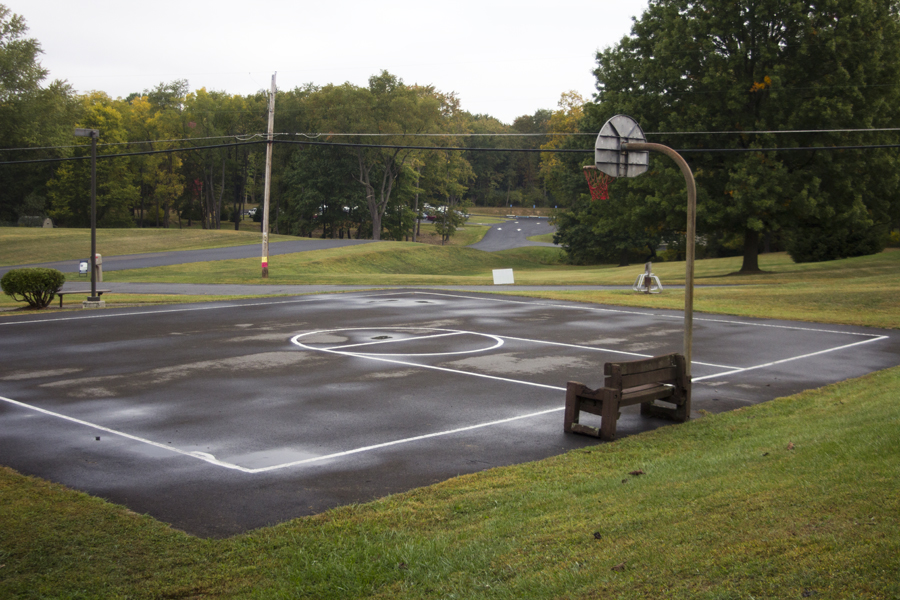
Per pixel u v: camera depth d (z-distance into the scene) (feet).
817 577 13.29
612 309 83.71
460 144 344.90
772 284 111.75
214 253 188.65
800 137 121.19
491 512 21.45
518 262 258.16
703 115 123.13
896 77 122.11
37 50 242.17
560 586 14.84
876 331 66.95
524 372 46.88
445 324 70.33
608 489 23.04
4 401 38.34
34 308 83.25
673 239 246.47
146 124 322.34
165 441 30.91
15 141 239.30
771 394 41.16
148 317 74.38
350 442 30.96
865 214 125.70
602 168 38.09
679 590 13.73
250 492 24.41
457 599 15.03
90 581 17.04
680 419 35.17
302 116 320.29
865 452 22.59
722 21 123.65
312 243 223.10
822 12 119.03
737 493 19.97
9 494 23.50
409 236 361.30
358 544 19.04
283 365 48.83
